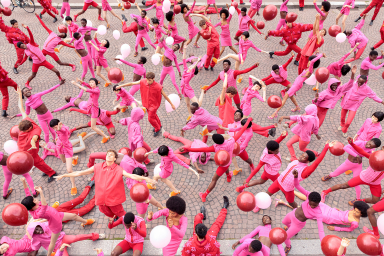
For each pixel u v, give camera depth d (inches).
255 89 331.6
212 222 267.1
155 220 269.7
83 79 441.4
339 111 383.2
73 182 288.0
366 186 295.6
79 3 677.9
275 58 490.0
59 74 433.7
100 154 288.0
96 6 577.0
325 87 423.2
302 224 223.8
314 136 348.8
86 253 245.3
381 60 472.7
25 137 280.8
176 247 223.0
